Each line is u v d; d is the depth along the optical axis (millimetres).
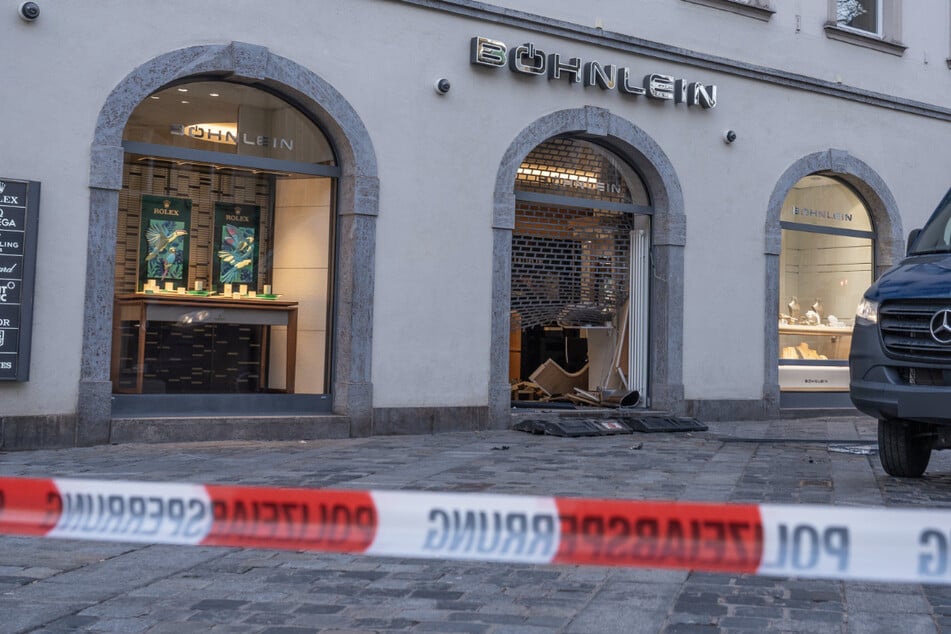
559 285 13953
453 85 12539
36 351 9992
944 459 10375
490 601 4957
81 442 10203
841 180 16797
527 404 13695
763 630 4504
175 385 11211
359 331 11852
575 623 4590
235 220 11602
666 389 14383
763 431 13594
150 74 10578
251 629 4465
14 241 9812
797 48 15859
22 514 3986
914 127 17344
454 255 12547
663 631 4477
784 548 3412
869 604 4945
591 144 14148
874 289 8453
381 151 12023
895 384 8062
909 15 17281
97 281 10305
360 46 11883
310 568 5578
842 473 9234
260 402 11672
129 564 5621
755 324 15336
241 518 3824
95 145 10289
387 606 4848
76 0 10211
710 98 14625
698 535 3482
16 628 4434
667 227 14430
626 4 13992
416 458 9914
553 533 3590
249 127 11594
